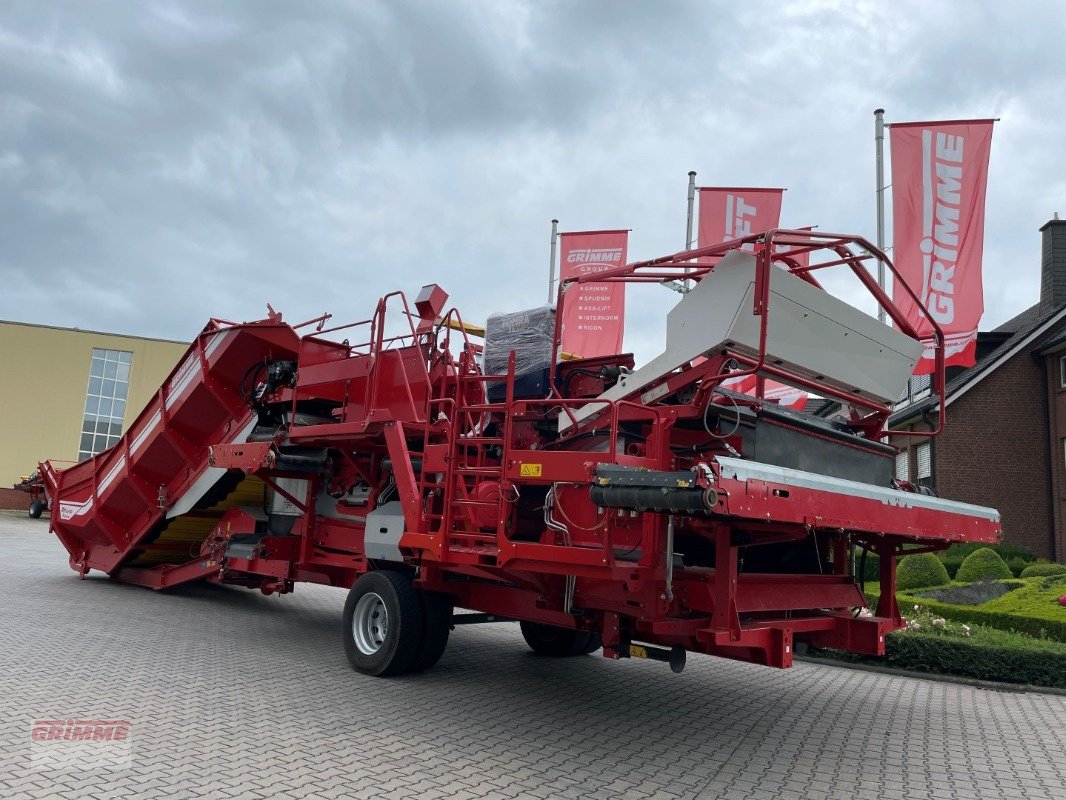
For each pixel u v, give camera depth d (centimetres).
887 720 682
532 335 717
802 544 691
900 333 655
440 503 662
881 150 1568
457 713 614
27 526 2931
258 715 577
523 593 654
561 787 464
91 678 660
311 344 857
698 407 533
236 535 1012
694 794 465
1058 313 2120
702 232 1545
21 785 420
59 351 4225
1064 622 1014
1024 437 2169
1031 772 542
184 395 1009
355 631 742
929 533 609
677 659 552
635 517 537
